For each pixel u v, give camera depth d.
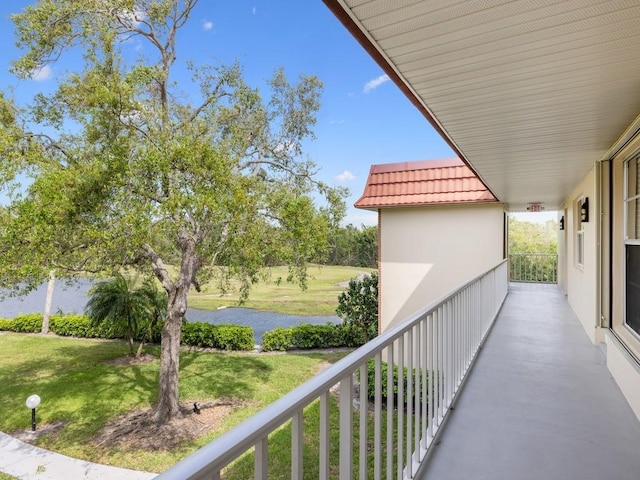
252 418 0.85
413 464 2.10
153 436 6.95
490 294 5.65
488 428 2.63
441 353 2.70
